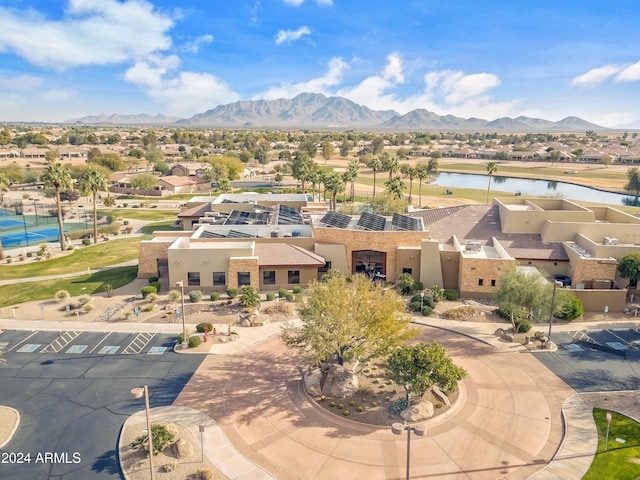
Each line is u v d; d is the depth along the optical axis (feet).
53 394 117.08
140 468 90.43
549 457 94.58
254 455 94.73
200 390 119.03
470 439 100.22
